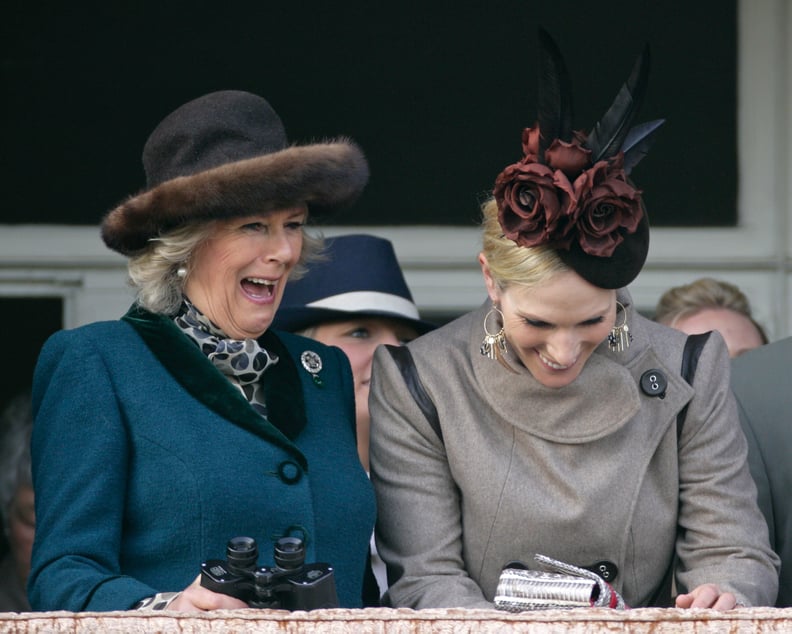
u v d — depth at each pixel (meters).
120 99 22.20
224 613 10.05
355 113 22.34
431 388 12.77
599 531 12.36
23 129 22.16
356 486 12.34
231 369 12.28
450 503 12.66
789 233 22.38
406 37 22.31
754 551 12.29
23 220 22.22
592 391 12.55
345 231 22.39
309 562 11.70
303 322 16.94
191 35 22.19
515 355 12.58
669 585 12.83
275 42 22.27
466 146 22.36
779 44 22.20
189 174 12.15
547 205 11.35
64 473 11.55
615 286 11.56
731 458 12.56
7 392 22.27
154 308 12.22
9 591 19.31
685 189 22.47
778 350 14.63
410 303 17.44
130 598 10.85
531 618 10.00
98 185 22.27
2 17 22.02
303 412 12.44
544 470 12.49
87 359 11.93
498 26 22.28
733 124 22.39
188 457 11.67
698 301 18.66
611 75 22.22
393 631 9.99
